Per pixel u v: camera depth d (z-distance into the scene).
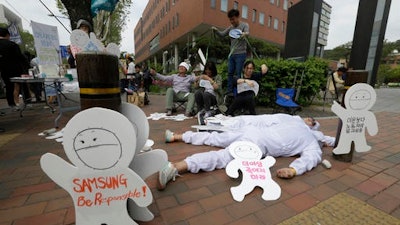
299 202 1.54
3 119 3.89
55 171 0.96
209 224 1.30
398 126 3.88
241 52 4.44
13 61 4.45
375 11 5.50
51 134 2.96
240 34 4.34
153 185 1.71
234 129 2.53
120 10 13.78
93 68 0.95
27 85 5.13
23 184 1.69
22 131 3.11
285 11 23.98
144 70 9.89
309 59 6.19
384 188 1.75
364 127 2.20
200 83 4.22
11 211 1.37
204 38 16.02
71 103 5.59
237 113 4.46
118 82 1.08
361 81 2.07
